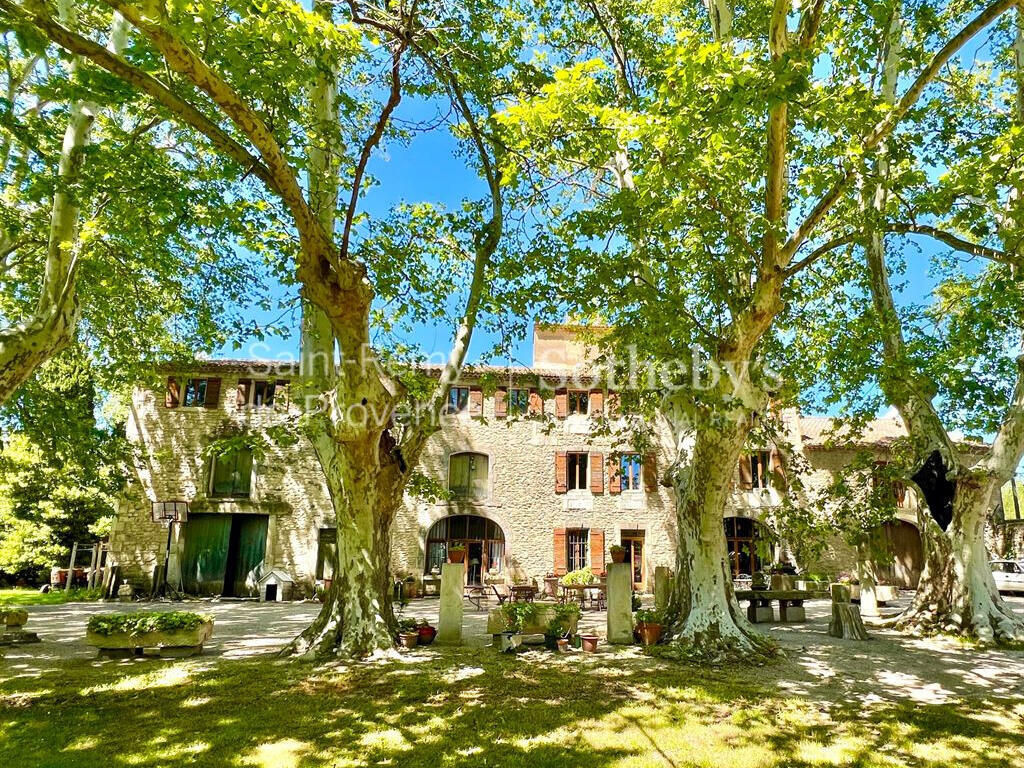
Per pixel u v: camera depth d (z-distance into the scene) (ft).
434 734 16.74
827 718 18.56
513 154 27.22
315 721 17.72
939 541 34.65
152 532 57.31
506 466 61.62
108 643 25.62
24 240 33.91
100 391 60.54
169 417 60.03
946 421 36.81
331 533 58.44
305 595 56.34
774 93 17.97
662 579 39.78
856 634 32.55
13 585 66.39
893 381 34.22
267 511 58.03
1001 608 32.65
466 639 31.32
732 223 25.52
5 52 29.89
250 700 19.66
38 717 17.93
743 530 63.00
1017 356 33.86
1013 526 67.97
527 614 30.53
